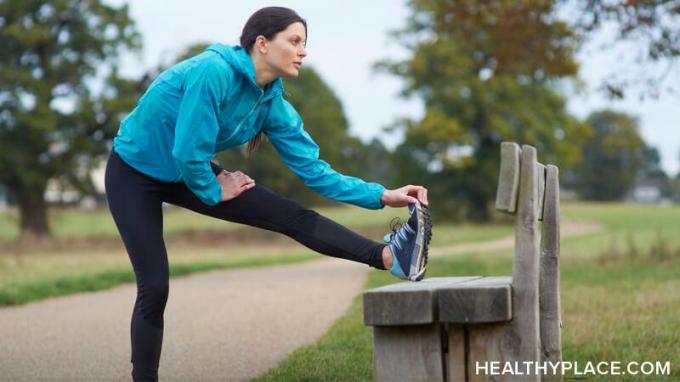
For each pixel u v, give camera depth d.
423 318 3.62
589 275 13.52
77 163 47.59
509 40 17.41
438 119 54.03
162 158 4.37
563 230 54.72
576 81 55.78
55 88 46.84
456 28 18.27
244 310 9.51
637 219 67.88
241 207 4.36
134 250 4.37
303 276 15.38
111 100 45.50
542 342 4.26
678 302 8.67
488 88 54.88
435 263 17.77
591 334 6.66
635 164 134.00
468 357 3.76
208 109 4.11
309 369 5.60
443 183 59.25
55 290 11.64
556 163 57.91
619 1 15.41
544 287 4.28
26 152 45.47
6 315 9.25
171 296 11.33
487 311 3.63
